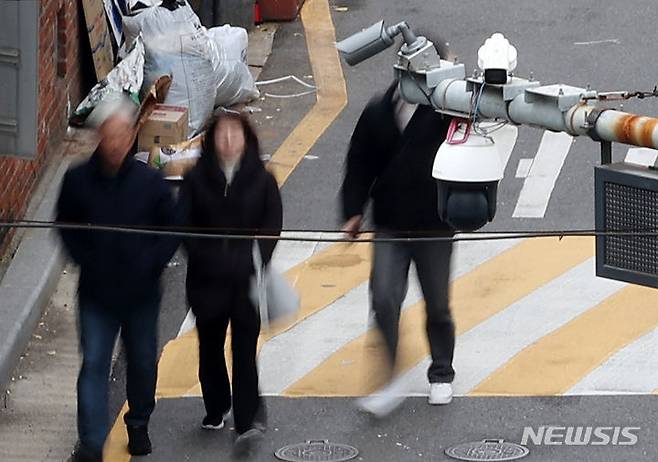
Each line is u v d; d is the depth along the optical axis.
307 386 24.16
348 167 21.64
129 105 31.23
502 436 22.47
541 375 24.27
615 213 15.86
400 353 24.05
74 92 34.66
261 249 20.83
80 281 20.48
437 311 22.84
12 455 22.23
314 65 40.66
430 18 44.19
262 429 21.84
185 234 17.72
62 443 22.67
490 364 24.67
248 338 21.23
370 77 39.72
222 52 35.84
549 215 30.81
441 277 22.41
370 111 21.28
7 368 24.36
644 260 15.73
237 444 21.77
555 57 40.59
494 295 27.25
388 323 22.47
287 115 37.00
